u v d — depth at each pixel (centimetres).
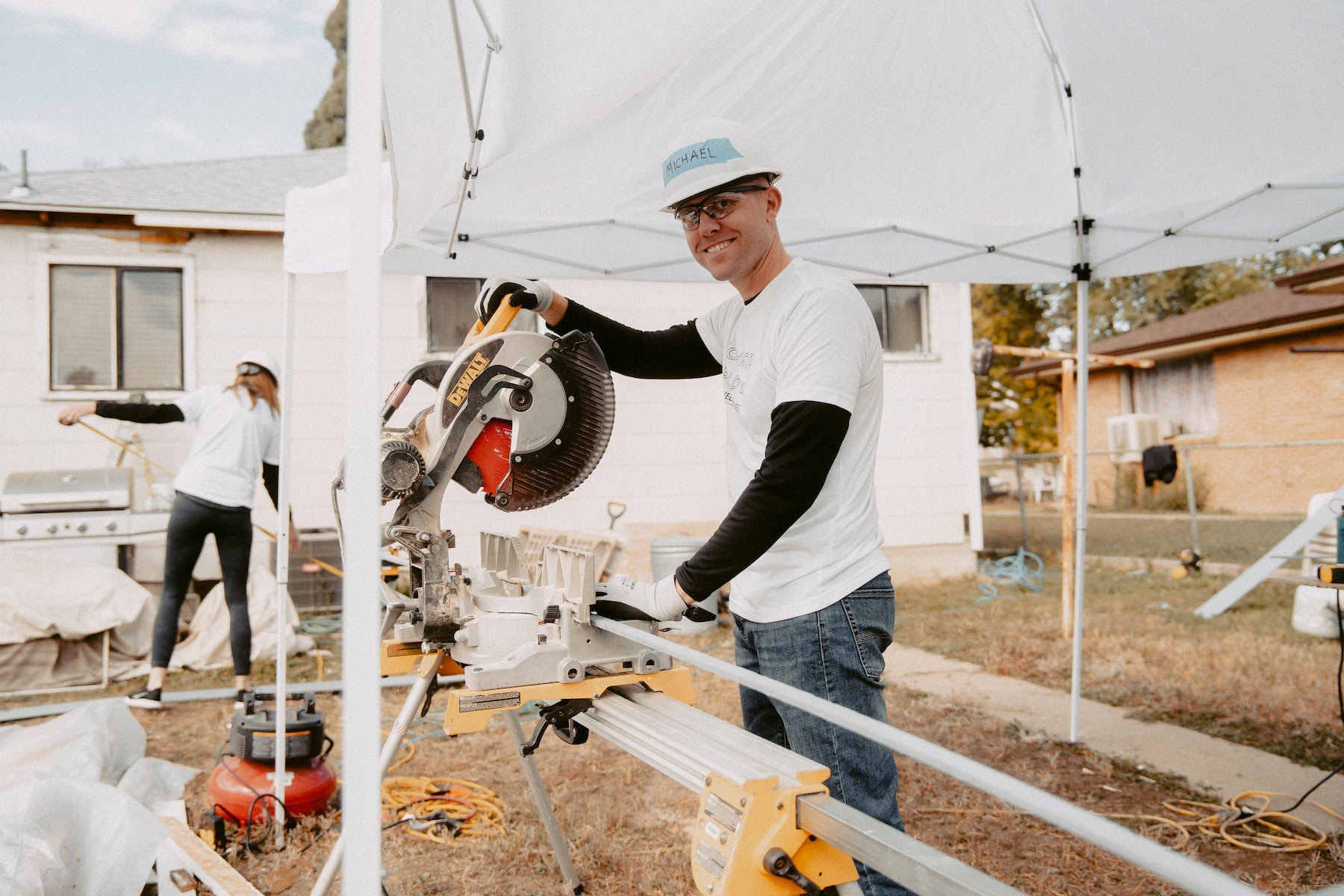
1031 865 283
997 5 257
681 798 344
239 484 434
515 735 259
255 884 271
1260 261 2542
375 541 119
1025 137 311
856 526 179
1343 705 379
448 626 182
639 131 266
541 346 188
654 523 764
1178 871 73
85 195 739
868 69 267
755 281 188
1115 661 530
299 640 589
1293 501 1468
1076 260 376
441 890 272
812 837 120
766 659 186
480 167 212
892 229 354
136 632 534
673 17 177
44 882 213
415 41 161
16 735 306
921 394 838
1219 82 272
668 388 769
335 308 735
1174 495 1603
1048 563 1059
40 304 688
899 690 486
